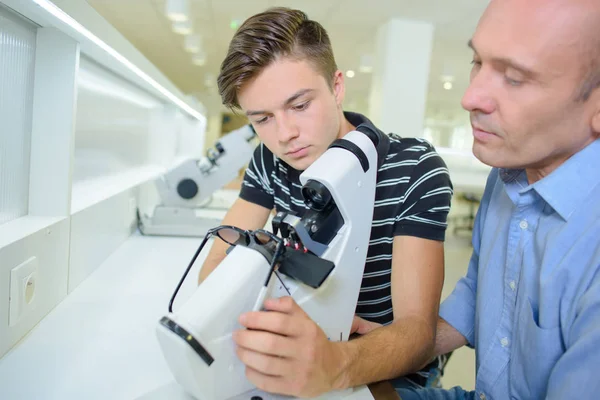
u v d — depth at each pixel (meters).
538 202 0.72
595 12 0.50
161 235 1.96
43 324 0.97
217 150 2.07
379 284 0.97
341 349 0.61
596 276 0.57
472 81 0.61
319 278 0.55
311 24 0.79
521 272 0.73
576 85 0.53
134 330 0.96
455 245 5.79
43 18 0.92
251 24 0.75
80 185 1.52
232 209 1.17
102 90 1.68
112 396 0.70
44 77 1.04
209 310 0.52
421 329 0.73
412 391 0.89
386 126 4.38
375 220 0.92
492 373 0.78
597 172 0.62
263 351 0.52
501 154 0.62
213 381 0.54
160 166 3.09
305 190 0.64
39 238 0.95
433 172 0.88
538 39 0.52
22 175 1.04
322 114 0.79
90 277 1.32
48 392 0.70
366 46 5.31
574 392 0.51
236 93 0.80
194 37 5.20
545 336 0.64
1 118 0.93
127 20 4.78
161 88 2.12
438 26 4.39
